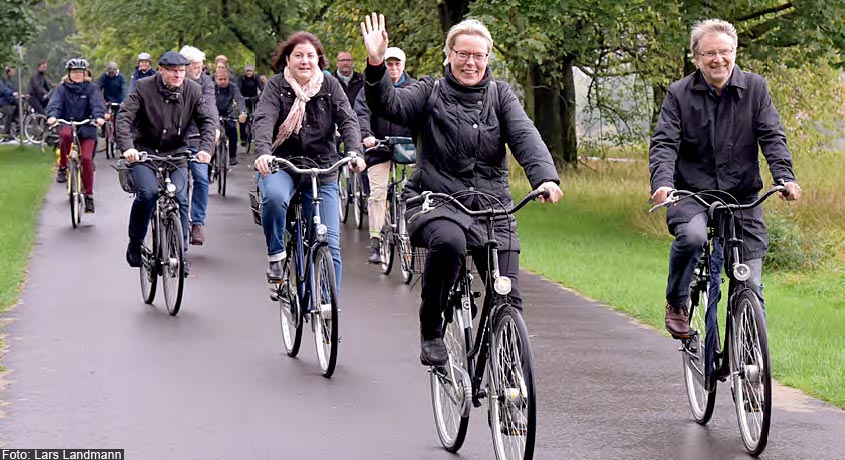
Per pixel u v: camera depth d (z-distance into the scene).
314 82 10.96
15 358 11.01
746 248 8.98
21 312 13.25
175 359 11.08
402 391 10.05
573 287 16.14
